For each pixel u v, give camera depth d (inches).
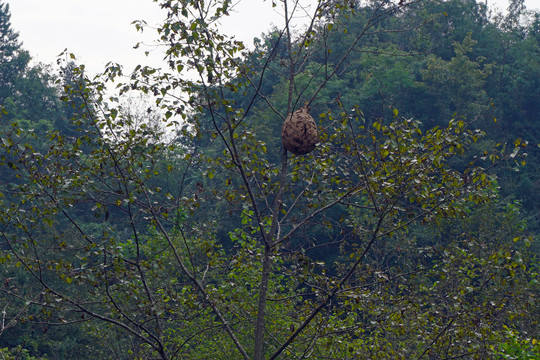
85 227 1797.5
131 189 415.8
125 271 378.9
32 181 368.8
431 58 2203.5
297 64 407.8
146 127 392.5
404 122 375.2
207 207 1614.2
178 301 405.7
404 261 779.4
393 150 368.5
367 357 430.0
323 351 582.2
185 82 367.2
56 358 1038.4
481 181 375.9
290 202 1010.7
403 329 399.9
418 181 350.3
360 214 976.3
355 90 2057.1
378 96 2032.5
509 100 2393.0
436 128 376.2
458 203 375.2
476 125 2144.4
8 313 1046.4
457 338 406.6
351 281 413.1
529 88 2453.2
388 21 2610.7
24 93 2719.0
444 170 376.5
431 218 379.2
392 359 457.7
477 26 2871.6
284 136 382.9
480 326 389.4
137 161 397.1
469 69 2214.6
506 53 2807.6
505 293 420.2
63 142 387.2
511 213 1102.4
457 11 2775.6
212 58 359.9
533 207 1889.8
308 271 391.5
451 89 2164.1
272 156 1841.8
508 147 2181.3
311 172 418.9
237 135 413.4
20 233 994.7
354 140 379.2
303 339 530.6
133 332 374.6
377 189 361.4
